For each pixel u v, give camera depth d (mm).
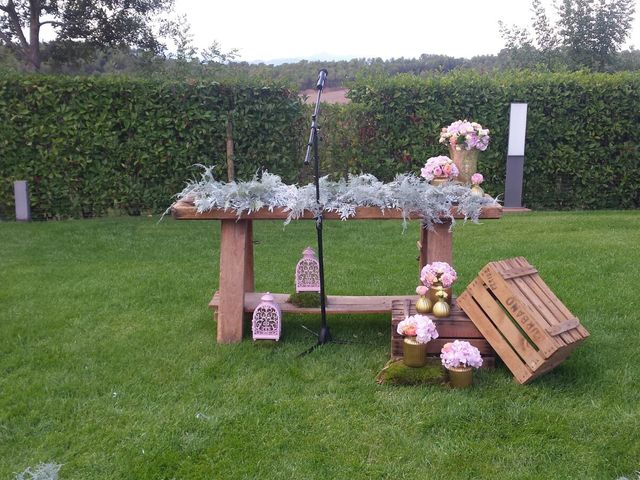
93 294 4867
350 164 9164
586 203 9664
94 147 8641
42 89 8367
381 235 7199
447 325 3414
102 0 13391
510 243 6582
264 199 3656
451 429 2789
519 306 3174
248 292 4414
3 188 8648
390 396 3107
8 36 13805
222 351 3713
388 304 4043
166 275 5395
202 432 2777
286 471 2488
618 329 3984
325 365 3508
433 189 3580
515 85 9227
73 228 7727
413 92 9062
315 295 4113
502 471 2479
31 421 2887
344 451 2631
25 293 4902
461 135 3822
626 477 2279
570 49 15125
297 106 8945
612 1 14945
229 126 8742
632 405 2977
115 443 2701
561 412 2904
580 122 9375
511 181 9211
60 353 3701
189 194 3777
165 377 3357
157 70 12266
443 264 3543
